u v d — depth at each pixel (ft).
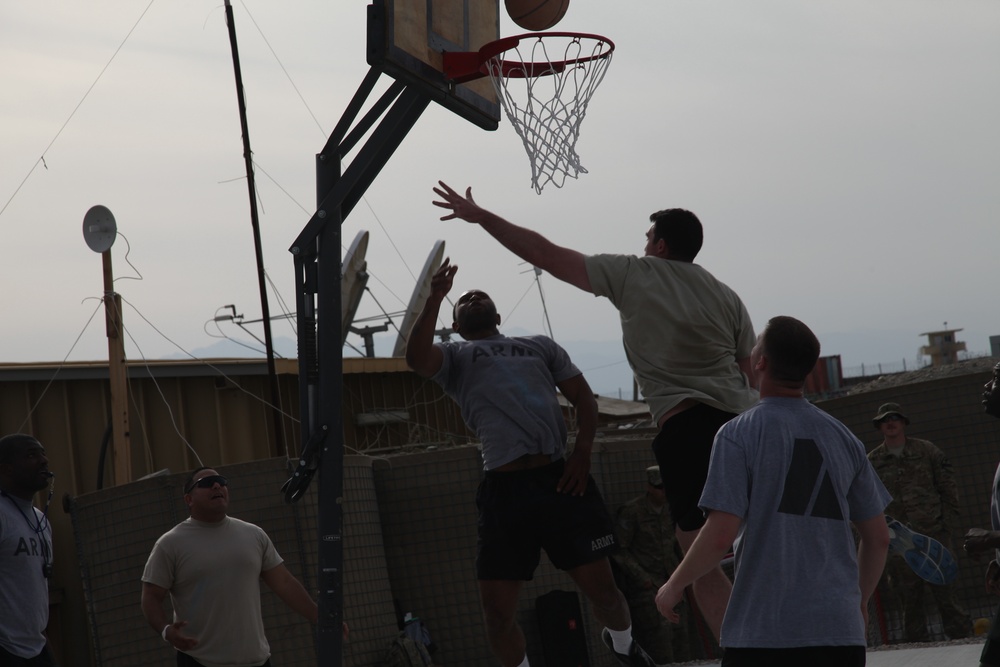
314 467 18.20
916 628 34.91
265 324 49.39
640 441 39.45
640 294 16.16
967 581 37.17
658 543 36.27
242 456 48.83
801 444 12.00
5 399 42.88
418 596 37.11
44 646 20.07
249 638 21.39
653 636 35.63
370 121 18.67
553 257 16.47
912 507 35.40
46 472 20.25
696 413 16.02
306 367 18.37
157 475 34.30
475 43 19.76
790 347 12.23
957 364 49.88
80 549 34.14
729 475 11.88
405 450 51.01
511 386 19.20
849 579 11.85
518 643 20.06
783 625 11.60
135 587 33.65
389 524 37.60
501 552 19.45
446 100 18.66
